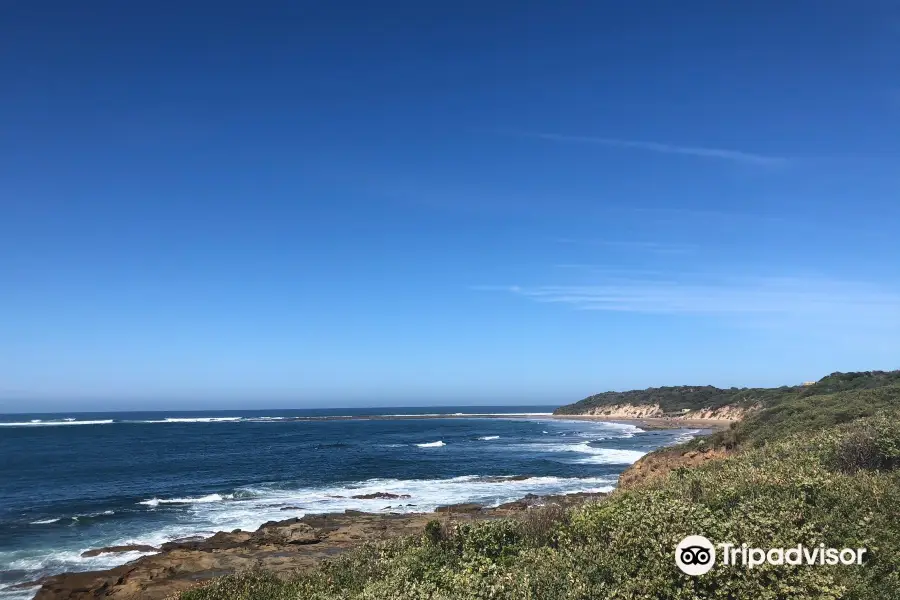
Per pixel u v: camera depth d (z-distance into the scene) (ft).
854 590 17.35
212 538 70.18
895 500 23.56
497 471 135.85
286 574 45.88
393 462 157.17
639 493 31.01
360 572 29.35
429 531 31.99
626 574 19.79
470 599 20.65
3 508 94.17
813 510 23.29
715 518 22.29
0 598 51.93
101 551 66.08
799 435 52.06
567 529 27.30
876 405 63.36
